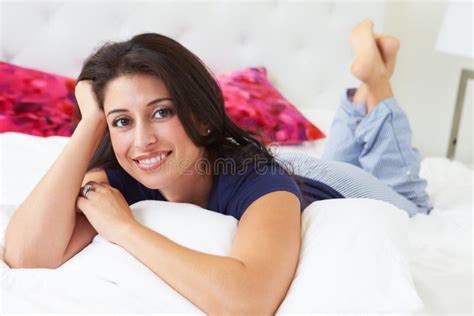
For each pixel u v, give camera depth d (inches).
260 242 28.8
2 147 52.7
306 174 46.9
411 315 27.5
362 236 31.2
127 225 31.0
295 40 88.0
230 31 83.5
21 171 49.3
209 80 33.5
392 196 51.8
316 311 27.3
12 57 72.5
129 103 30.9
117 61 31.4
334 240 31.0
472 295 33.9
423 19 99.4
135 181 39.5
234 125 36.4
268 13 85.0
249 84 78.6
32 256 32.9
